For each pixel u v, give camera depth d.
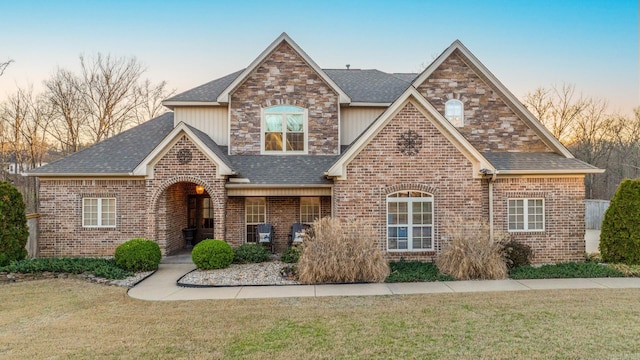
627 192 12.53
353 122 17.28
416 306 8.27
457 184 13.00
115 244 14.83
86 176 14.61
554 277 11.05
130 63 37.38
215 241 12.55
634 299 8.72
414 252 12.87
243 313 7.88
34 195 32.56
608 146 40.00
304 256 10.86
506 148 15.27
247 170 15.21
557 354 5.79
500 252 11.60
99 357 5.74
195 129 15.91
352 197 12.90
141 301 8.89
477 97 15.27
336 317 7.57
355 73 20.03
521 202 13.79
